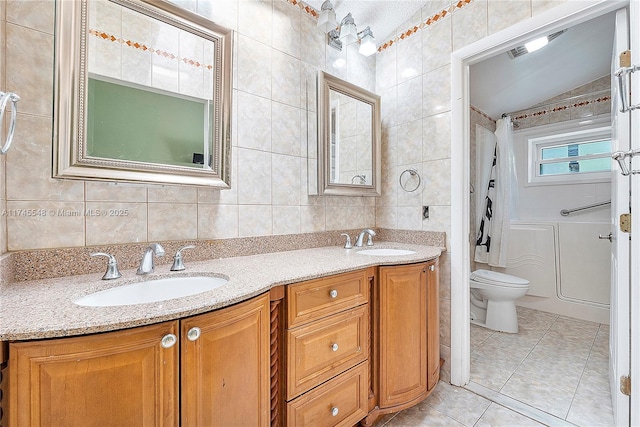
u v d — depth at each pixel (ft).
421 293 4.83
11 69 3.07
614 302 4.65
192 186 4.17
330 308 3.88
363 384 4.30
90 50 3.43
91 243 3.53
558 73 8.27
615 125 4.61
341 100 6.11
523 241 9.82
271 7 5.24
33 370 1.97
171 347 2.37
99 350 2.11
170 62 4.03
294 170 5.55
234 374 2.81
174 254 4.10
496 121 10.55
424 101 6.20
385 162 6.98
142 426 2.26
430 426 4.53
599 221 8.90
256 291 2.97
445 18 5.84
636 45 3.72
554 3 4.50
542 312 9.39
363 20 6.48
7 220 3.03
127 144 3.68
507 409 4.89
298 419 3.56
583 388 5.40
